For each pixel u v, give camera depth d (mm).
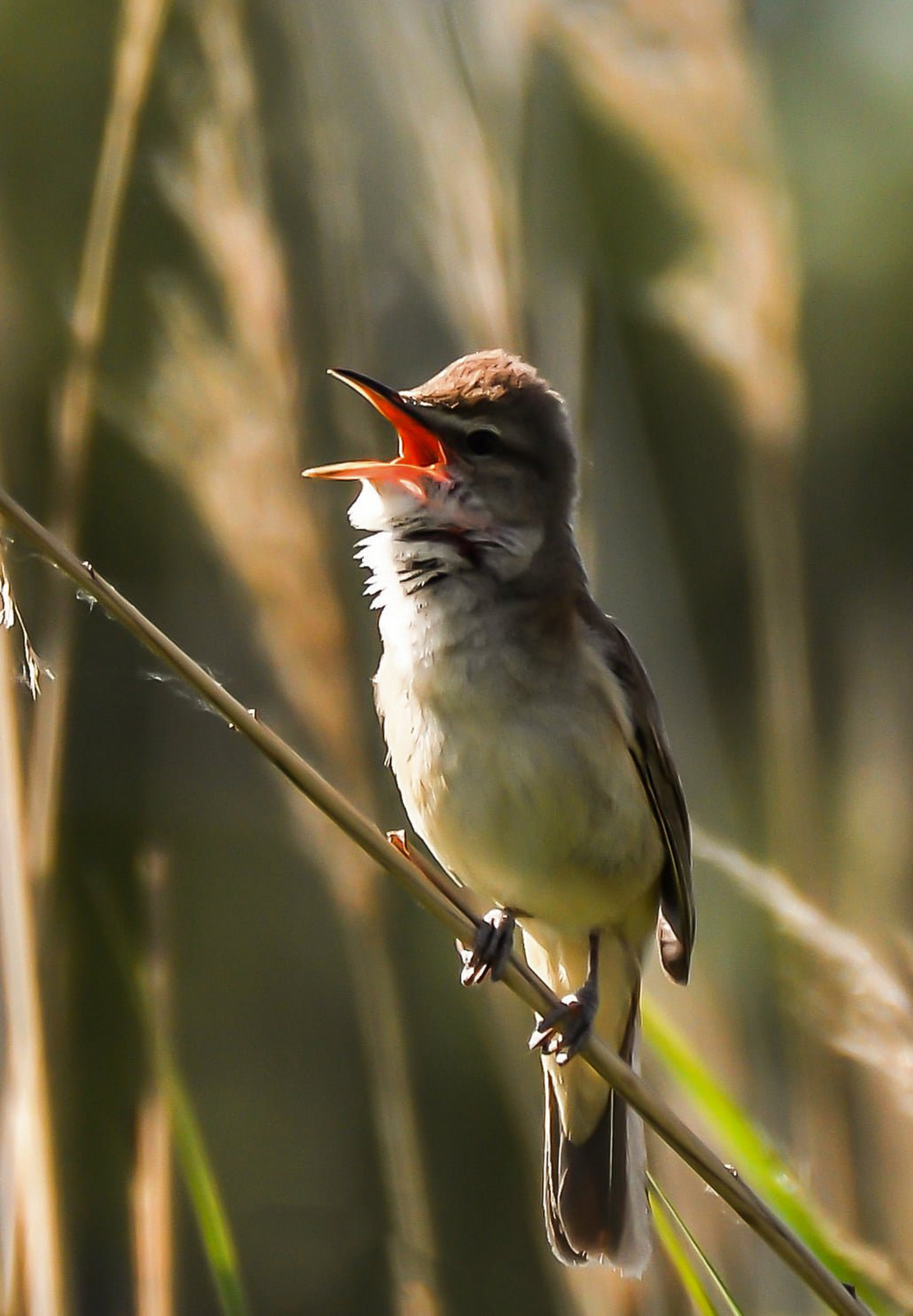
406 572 8367
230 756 14711
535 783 8172
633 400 11078
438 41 8633
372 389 8398
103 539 13758
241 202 7875
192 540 13281
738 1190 6188
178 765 14578
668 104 8883
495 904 8656
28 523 5777
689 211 9117
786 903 7602
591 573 8758
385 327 9727
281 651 8109
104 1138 11945
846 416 18109
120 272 11359
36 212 13484
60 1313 6945
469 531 8352
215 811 14750
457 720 8227
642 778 8602
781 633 9023
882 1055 7180
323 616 8047
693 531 15359
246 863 14891
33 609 7438
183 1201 14148
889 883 9617
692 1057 7223
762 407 8992
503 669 8211
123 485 13766
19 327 10672
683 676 10312
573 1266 8180
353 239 8914
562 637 8383
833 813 10180
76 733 14219
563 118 10219
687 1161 6250
